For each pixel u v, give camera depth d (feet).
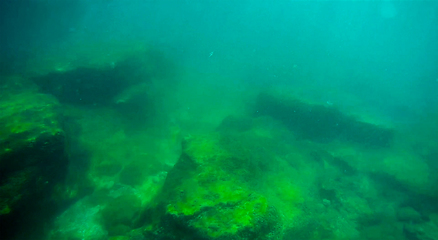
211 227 14.37
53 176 22.57
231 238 13.82
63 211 23.52
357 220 26.32
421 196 30.17
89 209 24.36
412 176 32.81
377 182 32.89
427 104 75.36
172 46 92.94
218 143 24.94
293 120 43.83
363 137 40.93
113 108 39.63
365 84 81.92
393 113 56.85
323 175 31.89
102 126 35.40
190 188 17.88
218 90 65.10
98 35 94.89
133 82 45.68
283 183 24.89
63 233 21.59
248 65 91.76
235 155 23.27
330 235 22.24
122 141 34.60
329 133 42.22
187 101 54.70
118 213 23.62
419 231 25.16
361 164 35.29
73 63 39.52
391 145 40.09
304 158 34.06
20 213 18.65
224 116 49.90
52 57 43.16
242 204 16.29
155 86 50.88
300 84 65.98
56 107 28.32
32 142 20.08
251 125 41.47
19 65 42.75
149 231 15.79
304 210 22.27
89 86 39.09
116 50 49.42
